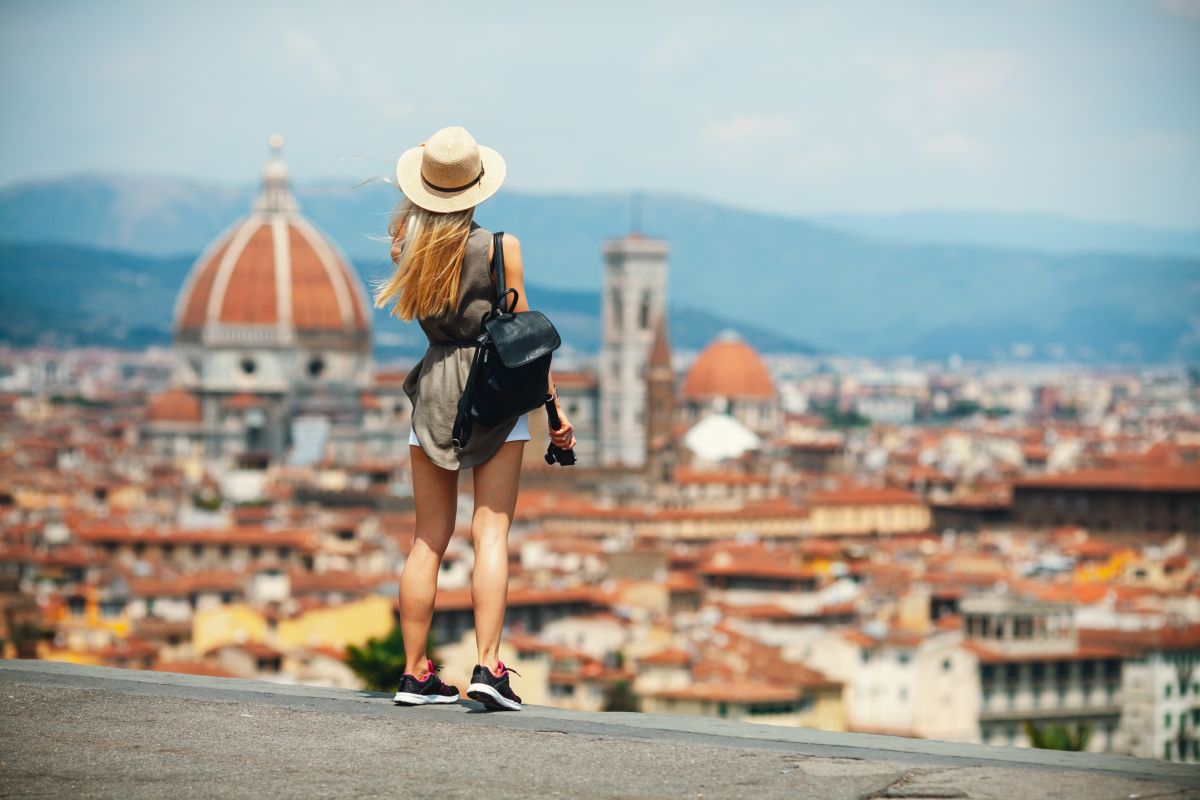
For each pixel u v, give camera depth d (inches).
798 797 852.6
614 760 920.3
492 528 1044.5
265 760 918.4
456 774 893.8
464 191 1044.5
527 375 1027.9
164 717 1010.7
